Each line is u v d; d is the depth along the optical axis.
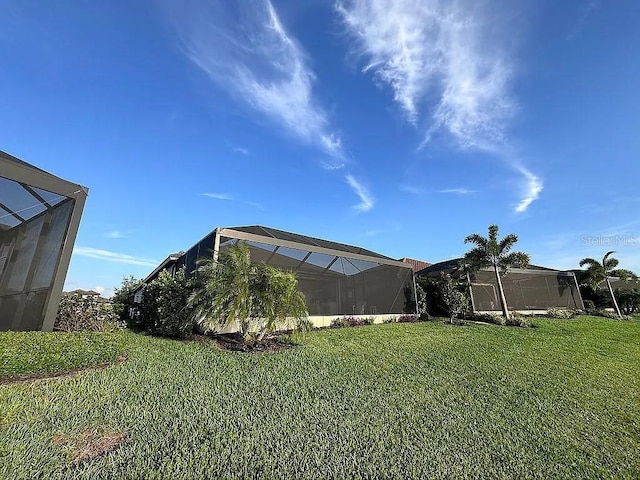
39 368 5.32
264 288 9.00
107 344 6.31
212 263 9.17
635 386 7.16
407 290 17.80
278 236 14.79
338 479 3.13
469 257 18.91
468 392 6.03
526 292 22.50
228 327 9.91
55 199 7.52
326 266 14.20
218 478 2.98
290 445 3.64
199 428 3.85
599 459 3.96
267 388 5.39
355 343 9.80
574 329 15.80
